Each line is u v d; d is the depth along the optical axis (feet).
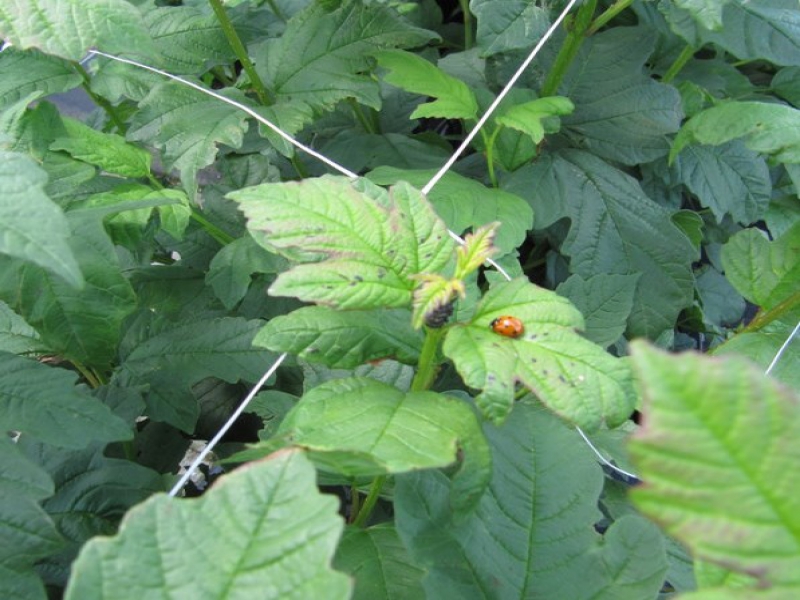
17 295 0.88
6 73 1.10
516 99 1.21
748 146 1.07
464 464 0.69
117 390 0.98
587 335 1.03
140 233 1.03
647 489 0.46
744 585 0.57
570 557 0.74
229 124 1.08
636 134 1.27
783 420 0.45
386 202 0.77
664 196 1.44
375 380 0.75
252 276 1.20
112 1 0.84
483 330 0.72
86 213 0.91
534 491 0.77
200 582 0.54
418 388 0.75
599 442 0.98
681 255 1.22
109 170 1.04
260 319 1.12
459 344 0.70
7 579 0.68
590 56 1.30
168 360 1.05
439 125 1.68
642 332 1.21
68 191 1.01
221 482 0.56
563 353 0.70
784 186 1.49
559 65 1.24
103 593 0.52
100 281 0.90
